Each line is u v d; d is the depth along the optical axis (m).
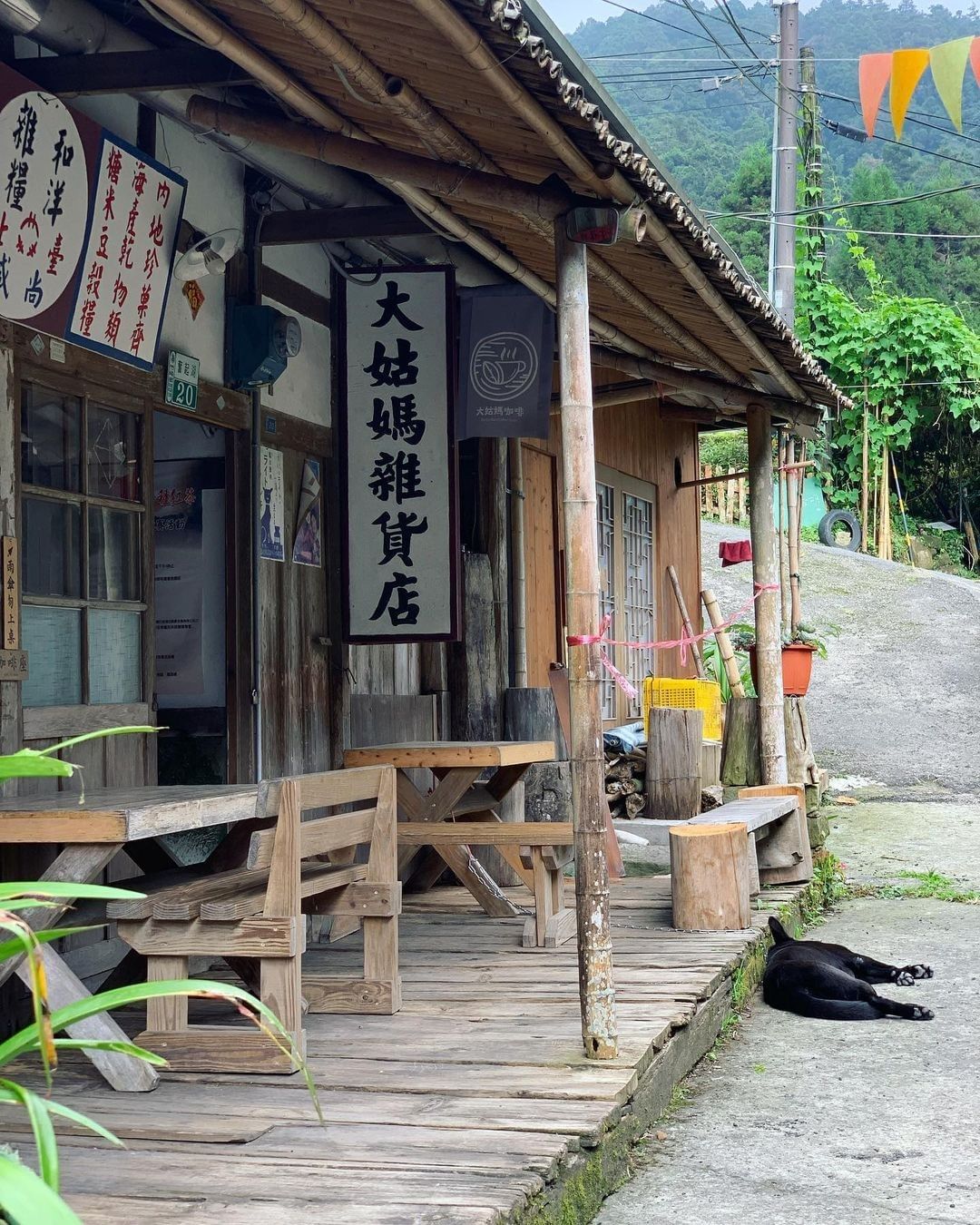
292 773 6.31
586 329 4.16
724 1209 3.24
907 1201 3.28
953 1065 4.59
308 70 3.74
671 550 12.76
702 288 5.25
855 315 24.42
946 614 18.64
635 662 11.57
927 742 13.84
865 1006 5.30
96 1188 2.82
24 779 4.38
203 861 5.04
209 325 5.67
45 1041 1.46
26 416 4.55
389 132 4.10
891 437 24.95
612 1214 3.22
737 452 25.98
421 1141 3.13
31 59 4.28
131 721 5.07
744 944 5.63
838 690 15.68
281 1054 3.77
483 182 4.11
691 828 6.18
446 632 6.16
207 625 6.09
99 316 4.72
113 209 4.68
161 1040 3.84
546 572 9.48
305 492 6.52
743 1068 4.60
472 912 6.53
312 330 6.62
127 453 5.13
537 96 3.47
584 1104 3.43
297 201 6.48
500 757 5.96
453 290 6.16
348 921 5.46
